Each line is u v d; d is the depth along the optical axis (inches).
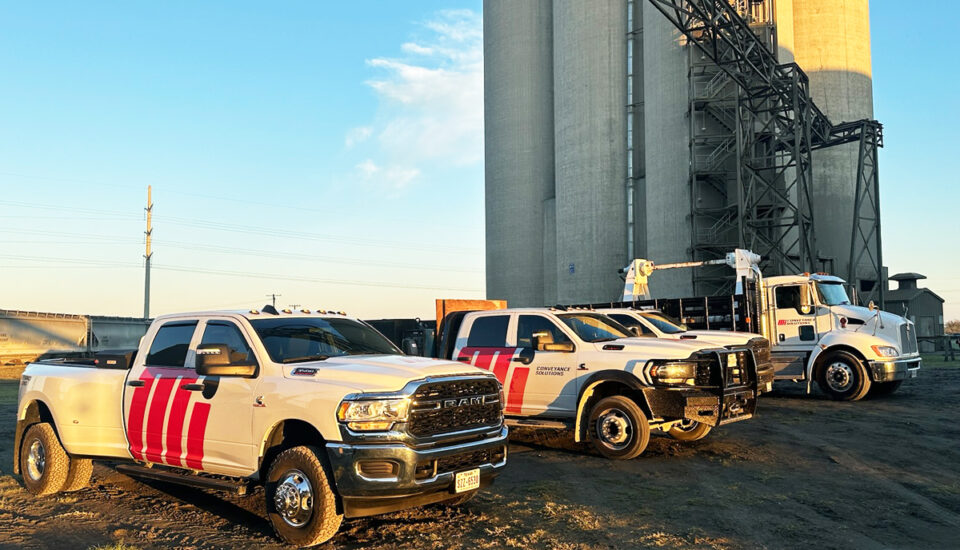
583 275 1723.7
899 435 435.8
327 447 214.1
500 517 255.1
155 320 285.1
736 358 369.7
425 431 220.1
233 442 241.6
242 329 254.8
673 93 1482.5
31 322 1518.2
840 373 623.8
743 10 1411.2
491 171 2119.8
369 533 237.0
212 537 235.0
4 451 420.8
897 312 1786.4
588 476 326.0
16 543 229.3
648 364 357.1
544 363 395.5
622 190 1713.8
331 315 286.7
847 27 1764.3
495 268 2089.1
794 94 1274.6
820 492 294.4
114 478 333.1
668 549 220.1
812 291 642.2
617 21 1731.1
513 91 2064.5
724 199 1441.9
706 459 363.9
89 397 287.0
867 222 1738.4
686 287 1439.5
